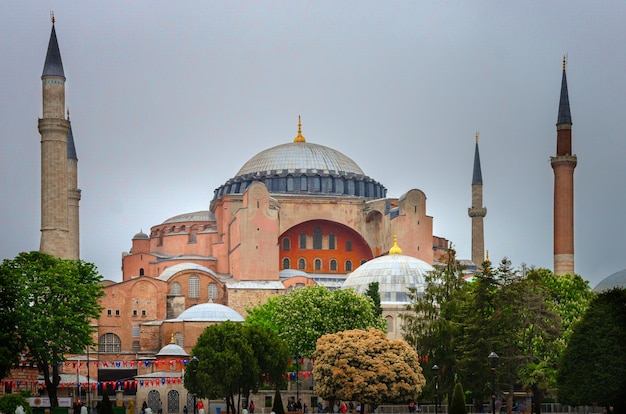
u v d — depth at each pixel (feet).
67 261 352.90
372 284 428.56
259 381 344.28
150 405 379.76
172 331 461.78
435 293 358.84
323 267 547.49
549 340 319.88
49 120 437.99
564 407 341.21
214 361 331.16
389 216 529.45
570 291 359.25
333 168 576.61
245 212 512.22
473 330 320.29
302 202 541.75
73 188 530.27
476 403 335.26
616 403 267.18
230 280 522.06
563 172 457.68
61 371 439.63
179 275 508.53
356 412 346.13
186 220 570.87
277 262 510.99
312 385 419.33
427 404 348.79
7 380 345.51
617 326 267.80
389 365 322.96
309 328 381.19
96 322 489.67
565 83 468.75
